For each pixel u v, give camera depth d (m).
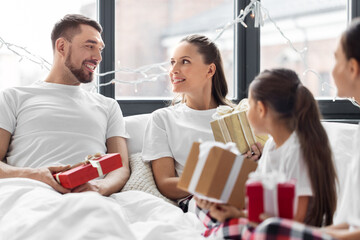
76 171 1.50
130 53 2.20
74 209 1.21
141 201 1.52
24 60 2.08
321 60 2.35
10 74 2.07
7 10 2.06
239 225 1.10
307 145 1.14
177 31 2.24
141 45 2.21
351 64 1.06
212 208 1.16
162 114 1.84
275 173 0.98
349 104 2.28
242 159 1.16
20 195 1.41
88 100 1.87
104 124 1.85
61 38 1.81
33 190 1.42
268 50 2.28
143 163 1.77
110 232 1.16
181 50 1.78
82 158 1.72
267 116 1.20
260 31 2.24
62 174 1.51
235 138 1.58
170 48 2.24
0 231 1.22
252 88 1.22
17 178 1.50
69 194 1.38
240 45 2.21
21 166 1.68
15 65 2.07
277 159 1.22
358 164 1.02
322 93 2.34
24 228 1.20
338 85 1.11
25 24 2.08
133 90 2.20
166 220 1.40
